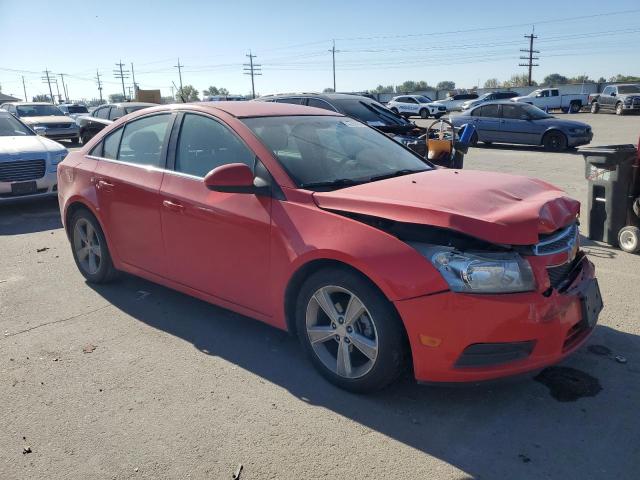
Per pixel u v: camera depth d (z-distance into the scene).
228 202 3.63
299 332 3.42
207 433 2.90
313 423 2.97
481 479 2.54
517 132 17.41
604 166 6.10
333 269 3.12
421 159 4.43
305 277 3.33
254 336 4.02
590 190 6.37
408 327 2.86
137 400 3.21
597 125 26.02
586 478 2.53
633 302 4.51
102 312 4.49
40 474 2.62
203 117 4.05
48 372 3.55
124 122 4.74
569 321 2.97
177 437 2.88
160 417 3.05
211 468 2.64
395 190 3.28
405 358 3.05
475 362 2.82
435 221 2.84
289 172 3.49
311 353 3.39
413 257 2.86
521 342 2.81
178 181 4.01
